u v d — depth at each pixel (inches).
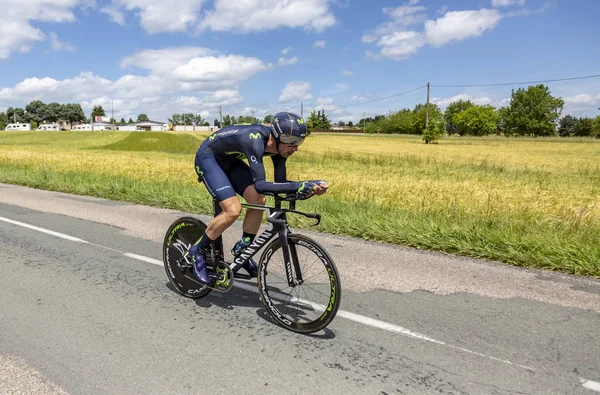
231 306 140.9
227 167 135.3
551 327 125.3
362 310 137.3
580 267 172.9
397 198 342.3
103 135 2891.2
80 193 412.2
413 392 93.1
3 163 717.3
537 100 3993.6
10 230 247.3
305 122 119.1
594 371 101.7
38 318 128.9
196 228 142.2
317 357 107.8
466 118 4325.8
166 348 111.6
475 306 140.7
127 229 251.6
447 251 206.5
